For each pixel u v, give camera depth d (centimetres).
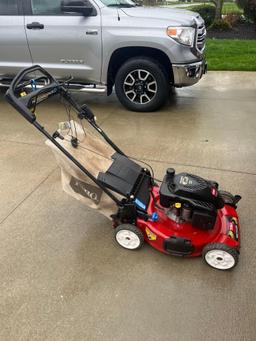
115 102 426
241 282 183
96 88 396
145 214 196
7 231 221
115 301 174
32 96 190
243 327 161
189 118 374
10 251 206
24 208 241
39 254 204
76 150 200
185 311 168
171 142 324
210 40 701
